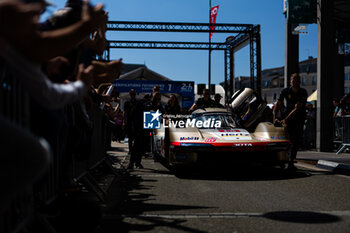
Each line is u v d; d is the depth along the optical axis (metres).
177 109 8.62
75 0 2.47
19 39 1.20
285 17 14.38
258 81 19.95
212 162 5.48
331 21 11.59
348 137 9.51
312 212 3.11
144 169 6.63
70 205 2.05
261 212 3.12
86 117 2.82
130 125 7.78
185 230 2.55
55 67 1.90
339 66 20.44
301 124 6.21
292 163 6.09
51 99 1.45
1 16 1.09
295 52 14.31
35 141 1.17
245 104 7.04
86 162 3.91
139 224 2.72
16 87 1.72
